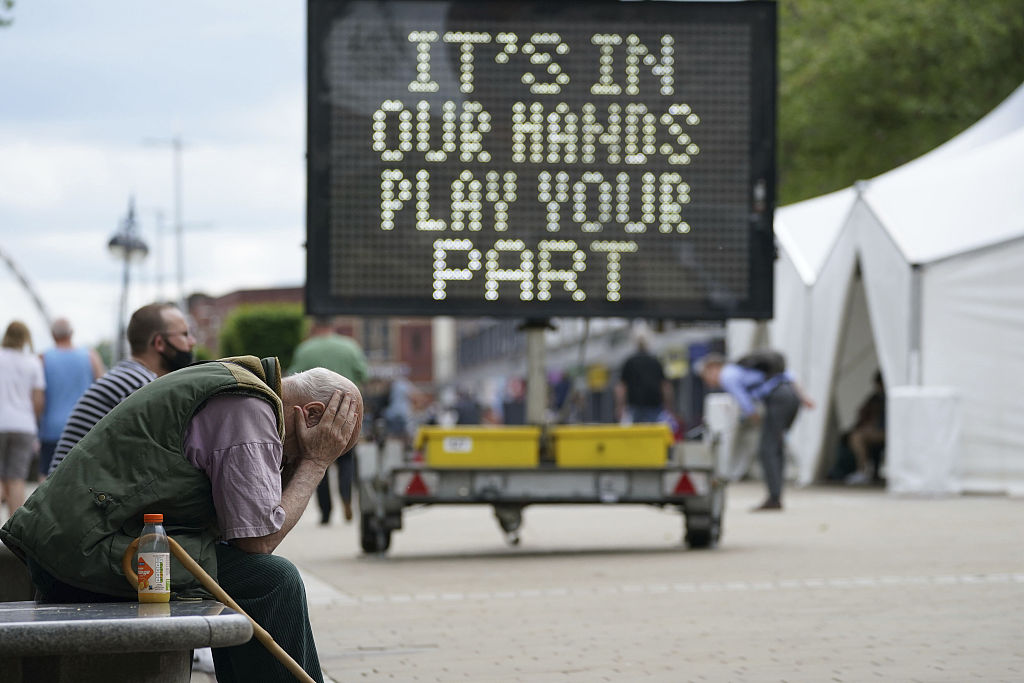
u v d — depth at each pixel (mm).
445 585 27719
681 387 114000
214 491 12430
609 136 34438
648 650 19047
